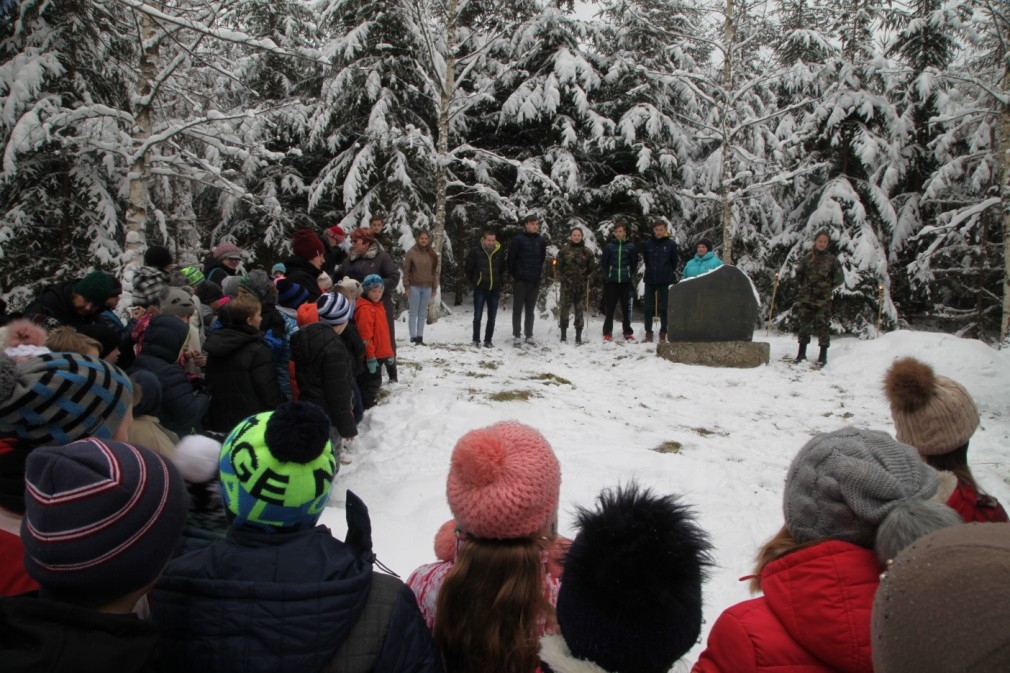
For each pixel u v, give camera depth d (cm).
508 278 1733
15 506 167
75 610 115
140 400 281
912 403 233
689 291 1023
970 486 229
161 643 142
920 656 66
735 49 1396
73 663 110
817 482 158
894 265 1758
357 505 169
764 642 149
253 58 1261
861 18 1711
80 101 1162
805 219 1742
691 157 1886
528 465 168
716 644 159
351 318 596
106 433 186
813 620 144
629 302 1193
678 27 1722
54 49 1142
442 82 1419
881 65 1572
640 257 1652
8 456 170
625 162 1758
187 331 421
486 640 161
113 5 1138
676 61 1809
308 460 154
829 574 147
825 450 163
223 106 1548
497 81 1673
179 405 394
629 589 129
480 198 1780
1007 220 1218
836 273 980
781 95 1880
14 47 1152
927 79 1638
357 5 1565
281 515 153
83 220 1254
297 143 1811
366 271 864
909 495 150
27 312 501
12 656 108
